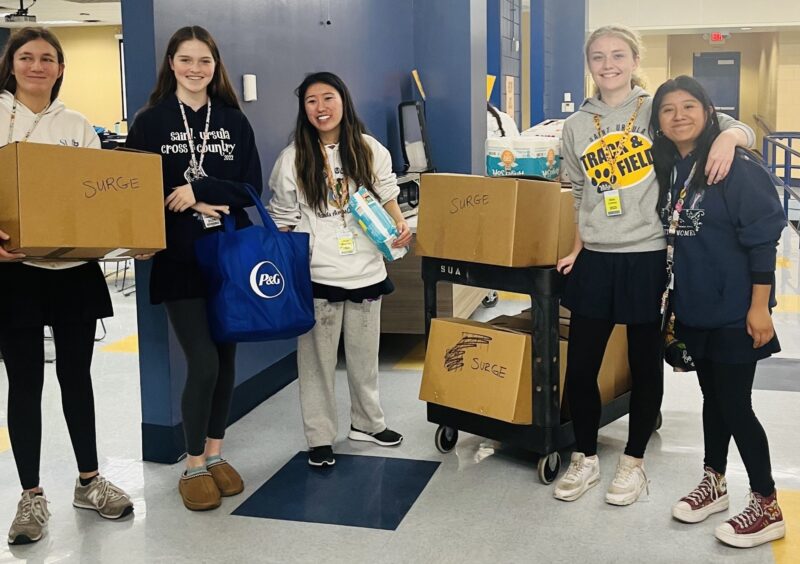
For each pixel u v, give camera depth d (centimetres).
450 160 595
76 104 1758
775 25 1404
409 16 594
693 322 256
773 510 265
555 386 310
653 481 314
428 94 595
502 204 300
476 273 321
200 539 276
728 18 1412
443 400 330
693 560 255
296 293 291
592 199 281
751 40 2009
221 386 307
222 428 312
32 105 266
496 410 314
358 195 320
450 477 322
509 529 279
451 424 335
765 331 247
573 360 296
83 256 259
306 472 329
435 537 274
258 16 410
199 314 288
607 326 290
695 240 254
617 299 280
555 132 438
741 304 250
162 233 258
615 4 1439
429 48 592
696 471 323
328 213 325
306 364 333
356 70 525
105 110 1748
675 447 348
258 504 301
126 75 329
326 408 335
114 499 291
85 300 276
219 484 309
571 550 263
